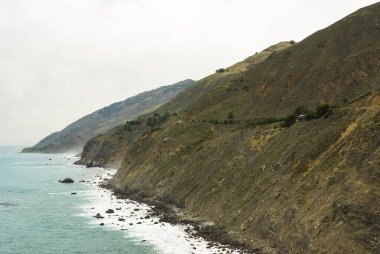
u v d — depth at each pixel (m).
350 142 44.47
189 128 104.06
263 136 69.62
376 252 33.25
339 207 38.09
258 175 59.12
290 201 46.56
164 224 62.81
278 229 45.28
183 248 49.16
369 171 38.66
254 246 46.84
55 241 56.69
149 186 92.31
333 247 36.22
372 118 43.62
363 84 97.19
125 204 83.56
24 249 53.31
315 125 56.75
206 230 56.38
